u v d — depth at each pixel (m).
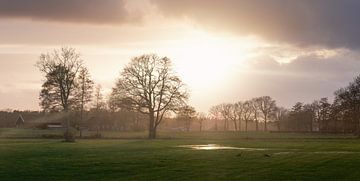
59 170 41.28
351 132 158.00
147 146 81.06
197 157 52.91
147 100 128.00
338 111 153.38
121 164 45.59
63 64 116.00
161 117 129.00
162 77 128.12
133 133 151.50
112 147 77.19
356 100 143.62
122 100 127.88
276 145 82.94
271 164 45.00
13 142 96.62
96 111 167.00
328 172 39.03
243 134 165.88
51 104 115.06
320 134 157.12
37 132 144.25
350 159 48.91
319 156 52.91
